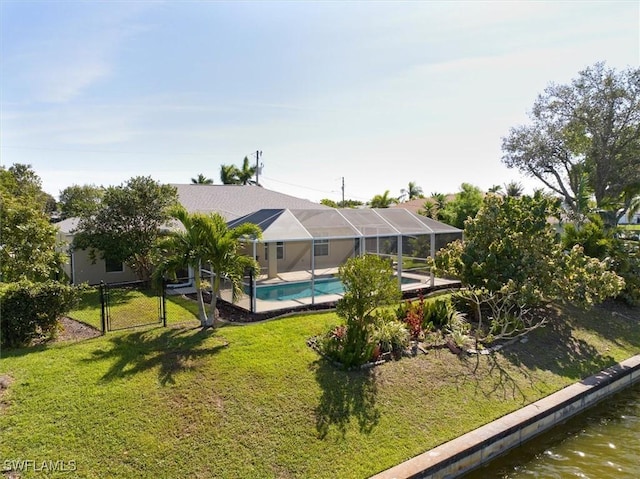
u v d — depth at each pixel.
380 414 8.77
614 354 13.63
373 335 11.46
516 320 13.55
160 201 20.03
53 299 10.91
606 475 8.05
